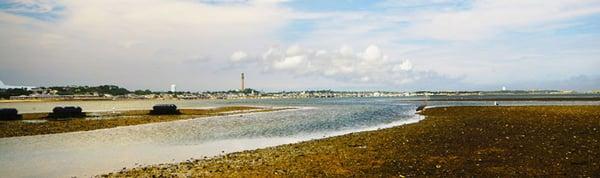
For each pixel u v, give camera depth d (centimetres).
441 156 2286
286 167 2091
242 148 3041
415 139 3066
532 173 1809
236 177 1873
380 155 2384
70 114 6178
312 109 10150
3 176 2014
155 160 2483
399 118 6359
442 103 13162
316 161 2245
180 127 4781
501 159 2144
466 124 4194
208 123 5381
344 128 4747
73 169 2188
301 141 3475
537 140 2806
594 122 4103
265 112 8469
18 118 5656
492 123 4228
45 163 2375
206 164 2234
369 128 4703
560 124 3944
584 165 1939
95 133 4056
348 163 2159
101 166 2275
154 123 5297
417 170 1938
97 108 11275
